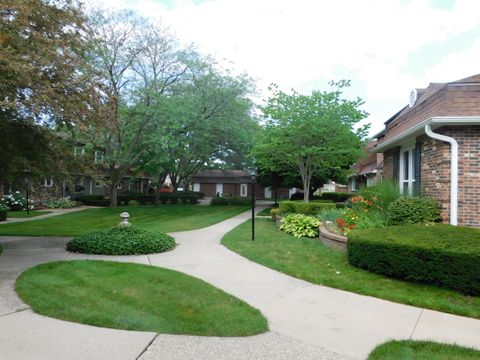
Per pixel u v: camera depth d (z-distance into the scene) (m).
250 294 4.97
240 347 3.34
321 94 13.48
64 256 7.41
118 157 21.39
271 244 8.77
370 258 5.93
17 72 5.84
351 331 3.76
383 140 12.59
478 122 7.51
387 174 13.13
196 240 9.68
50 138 8.18
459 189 7.89
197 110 21.08
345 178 23.83
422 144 9.19
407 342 3.48
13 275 5.77
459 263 4.96
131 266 6.28
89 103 7.28
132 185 37.53
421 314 4.28
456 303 4.61
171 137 20.31
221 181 49.06
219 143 25.34
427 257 5.23
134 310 4.18
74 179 9.20
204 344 3.38
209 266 6.56
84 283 5.22
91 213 19.28
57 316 4.00
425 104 9.06
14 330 3.64
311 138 14.16
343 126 13.51
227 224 13.91
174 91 21.39
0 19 6.00
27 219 16.12
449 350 3.32
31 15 6.56
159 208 23.53
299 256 7.32
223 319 3.96
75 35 7.70
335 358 3.16
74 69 7.18
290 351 3.28
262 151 15.43
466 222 7.82
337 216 10.27
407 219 8.00
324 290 5.19
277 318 4.11
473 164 7.85
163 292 4.87
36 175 8.62
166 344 3.37
